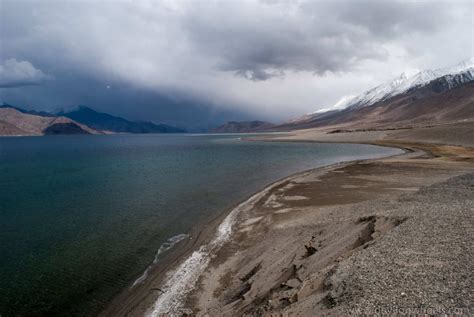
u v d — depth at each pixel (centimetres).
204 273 1479
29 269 1623
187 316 1145
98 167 6131
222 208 2638
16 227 2303
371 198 2520
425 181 3153
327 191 2906
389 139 10575
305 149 9450
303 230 1739
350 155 7012
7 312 1269
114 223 2350
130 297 1333
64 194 3478
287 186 3275
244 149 10350
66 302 1327
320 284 958
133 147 14225
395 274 863
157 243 1928
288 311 863
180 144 16000
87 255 1783
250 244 1767
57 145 17600
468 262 852
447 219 1268
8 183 4281
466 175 2550
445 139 8406
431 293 743
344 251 1222
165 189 3603
